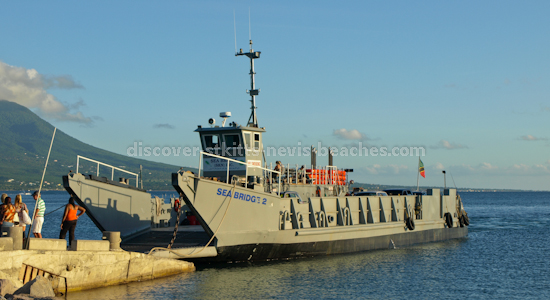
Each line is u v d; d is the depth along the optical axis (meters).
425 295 19.88
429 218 35.94
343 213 28.14
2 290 14.70
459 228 40.62
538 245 37.00
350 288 20.50
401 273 24.02
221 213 21.73
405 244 33.03
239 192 22.36
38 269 16.47
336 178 35.31
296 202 25.38
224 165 26.84
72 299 16.55
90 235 45.81
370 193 32.06
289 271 23.05
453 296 19.92
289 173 32.16
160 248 20.53
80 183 22.73
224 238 22.02
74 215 19.91
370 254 28.86
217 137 27.12
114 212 24.30
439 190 37.56
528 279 23.55
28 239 16.56
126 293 17.89
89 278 17.97
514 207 138.88
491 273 24.92
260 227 23.20
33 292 15.32
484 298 19.72
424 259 28.36
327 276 22.42
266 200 23.48
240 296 18.48
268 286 20.09
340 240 27.52
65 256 17.11
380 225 30.38
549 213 98.00
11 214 18.78
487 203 183.00
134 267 19.53
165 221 29.39
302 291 19.67
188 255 21.28
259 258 24.11
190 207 20.92
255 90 28.58
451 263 27.48
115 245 19.11
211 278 20.95
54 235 45.12
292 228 24.95
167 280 20.27
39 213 19.64
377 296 19.45
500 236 44.28
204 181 21.00
